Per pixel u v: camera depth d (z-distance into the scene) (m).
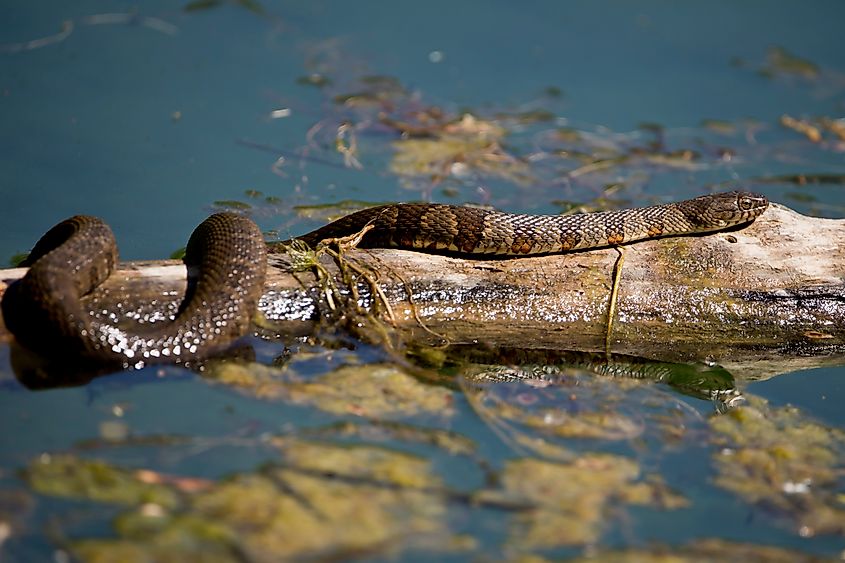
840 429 16.31
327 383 16.09
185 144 25.72
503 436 15.17
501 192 25.06
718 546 13.03
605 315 18.47
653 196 25.25
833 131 28.72
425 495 13.36
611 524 13.30
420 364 17.36
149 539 11.98
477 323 18.12
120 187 23.41
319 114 28.02
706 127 28.95
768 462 15.16
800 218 19.42
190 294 16.97
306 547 12.11
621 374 18.00
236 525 12.35
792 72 31.86
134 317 16.58
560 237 18.98
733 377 18.23
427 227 18.95
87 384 15.45
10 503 12.47
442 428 15.19
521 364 18.09
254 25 32.50
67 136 25.45
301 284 17.66
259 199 23.41
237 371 16.08
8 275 16.28
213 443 14.15
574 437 15.38
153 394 15.31
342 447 14.30
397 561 12.12
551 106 29.59
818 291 18.64
